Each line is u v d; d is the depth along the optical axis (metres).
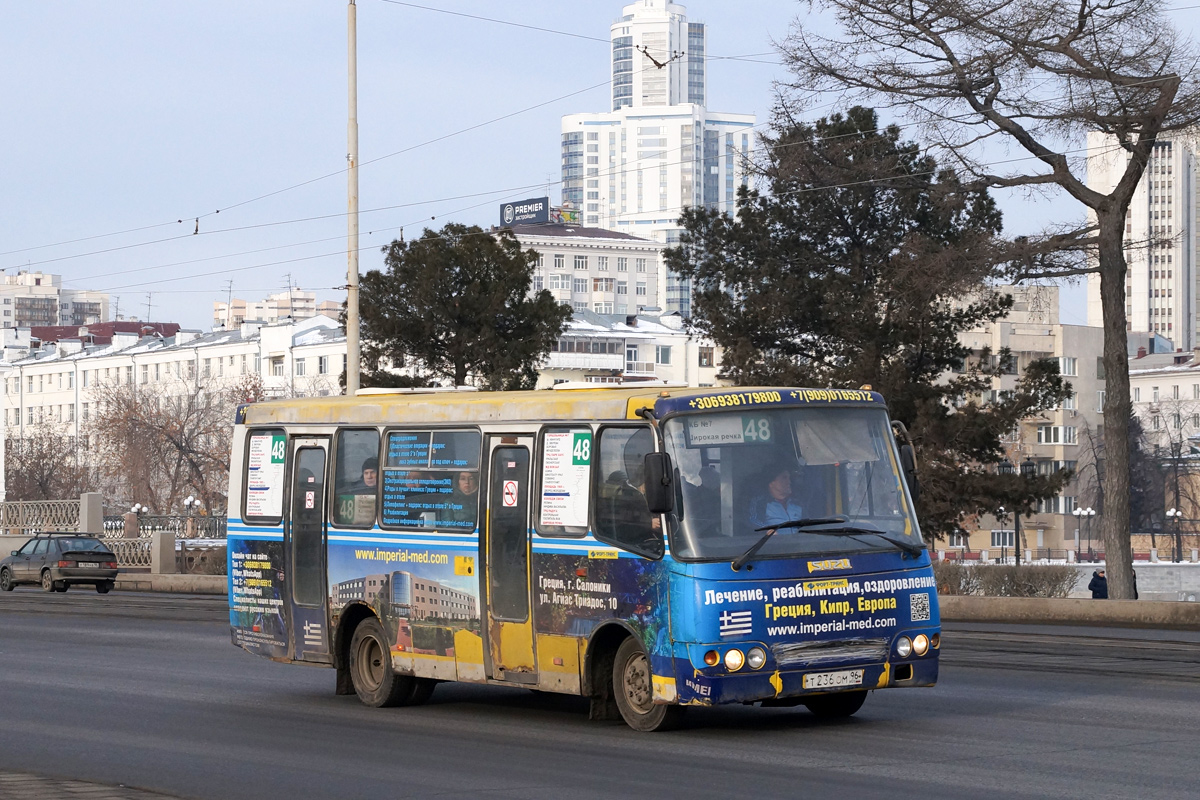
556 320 43.53
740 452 12.03
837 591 11.95
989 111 31.42
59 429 143.75
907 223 39.91
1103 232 31.98
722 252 41.75
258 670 18.94
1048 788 9.49
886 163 37.09
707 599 11.59
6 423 152.75
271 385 125.56
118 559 51.19
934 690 15.14
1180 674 16.62
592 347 118.25
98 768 11.26
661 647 11.83
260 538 16.38
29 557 44.81
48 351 154.75
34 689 16.80
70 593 42.97
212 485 104.06
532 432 13.28
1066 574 37.34
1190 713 13.11
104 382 128.62
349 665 15.41
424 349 43.25
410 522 14.49
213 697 15.98
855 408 12.55
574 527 12.75
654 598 11.91
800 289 39.78
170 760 11.62
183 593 42.47
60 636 24.61
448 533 14.02
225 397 109.88
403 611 14.51
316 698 15.80
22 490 105.75
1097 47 29.98
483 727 13.23
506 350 42.44
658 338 121.19
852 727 12.52
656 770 10.62
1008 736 11.82
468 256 42.56
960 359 40.47
